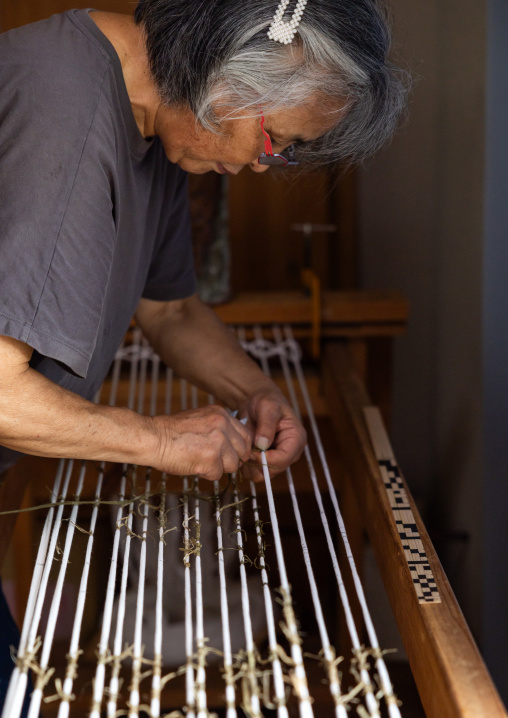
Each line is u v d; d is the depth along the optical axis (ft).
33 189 2.45
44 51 2.53
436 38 7.08
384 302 5.80
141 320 4.16
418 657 2.58
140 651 2.44
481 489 6.10
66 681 2.28
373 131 2.88
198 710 2.18
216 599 6.16
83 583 2.74
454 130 6.58
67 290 2.53
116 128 2.73
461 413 6.66
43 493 6.08
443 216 7.11
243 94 2.58
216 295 5.82
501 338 5.91
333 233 7.78
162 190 3.35
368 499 3.74
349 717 5.38
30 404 2.65
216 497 3.47
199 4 2.50
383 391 6.22
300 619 6.79
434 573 2.74
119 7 6.70
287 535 7.24
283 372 6.07
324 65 2.56
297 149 2.96
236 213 7.72
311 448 6.33
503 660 5.97
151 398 5.48
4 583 7.03
